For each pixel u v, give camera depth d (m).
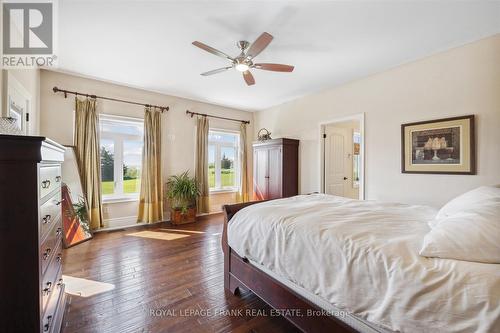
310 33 2.50
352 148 5.11
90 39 2.61
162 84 4.09
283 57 3.05
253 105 5.49
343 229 1.43
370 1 2.01
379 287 1.08
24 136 1.11
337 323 1.27
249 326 1.70
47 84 3.51
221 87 4.23
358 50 2.87
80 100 3.71
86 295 2.06
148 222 4.34
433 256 1.06
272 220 1.74
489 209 1.14
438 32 2.47
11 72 2.24
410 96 3.17
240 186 5.83
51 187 1.47
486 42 2.56
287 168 4.68
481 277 0.90
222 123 5.55
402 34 2.52
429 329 0.91
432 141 2.95
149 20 2.27
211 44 2.72
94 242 3.44
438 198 2.92
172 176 4.71
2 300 1.11
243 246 1.83
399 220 1.68
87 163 3.72
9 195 1.12
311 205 2.17
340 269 1.24
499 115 2.48
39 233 1.18
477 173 2.62
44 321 1.27
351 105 3.90
